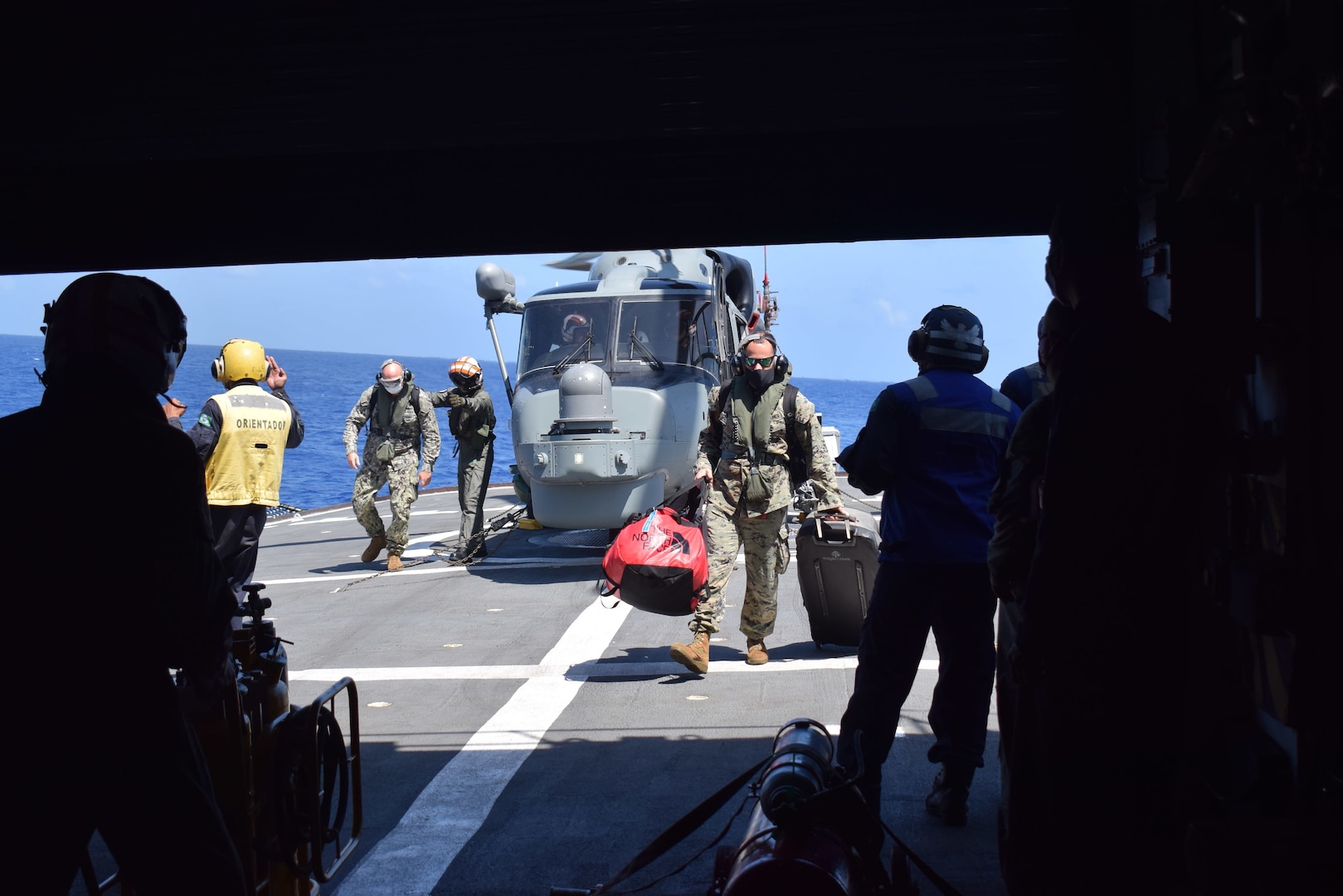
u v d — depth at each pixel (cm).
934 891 374
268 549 1377
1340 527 209
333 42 361
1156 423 246
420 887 388
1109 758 253
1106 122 324
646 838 430
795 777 262
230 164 434
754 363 679
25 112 387
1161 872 256
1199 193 237
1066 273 291
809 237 422
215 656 265
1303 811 216
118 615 245
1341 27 188
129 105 385
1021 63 362
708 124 389
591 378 1056
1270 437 233
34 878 239
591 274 1296
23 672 239
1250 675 242
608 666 715
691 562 665
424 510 1744
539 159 428
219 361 728
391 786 496
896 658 432
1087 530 248
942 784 445
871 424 438
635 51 365
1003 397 452
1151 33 294
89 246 443
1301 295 218
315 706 308
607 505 1079
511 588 1020
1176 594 251
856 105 383
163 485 253
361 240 441
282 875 318
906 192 414
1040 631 254
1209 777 263
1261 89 215
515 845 425
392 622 884
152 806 246
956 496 428
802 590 720
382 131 405
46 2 350
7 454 250
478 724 591
